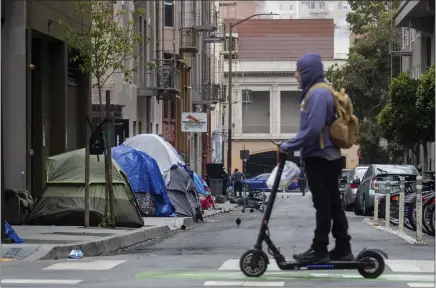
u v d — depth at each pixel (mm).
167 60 53031
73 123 34812
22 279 12188
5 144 27078
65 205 24281
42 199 24531
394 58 67250
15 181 26969
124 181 24688
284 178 10625
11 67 26875
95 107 39750
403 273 12609
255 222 32875
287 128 113375
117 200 24312
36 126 30641
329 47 117000
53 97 32000
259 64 112438
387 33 69625
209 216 39344
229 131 65812
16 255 15742
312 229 26859
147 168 30781
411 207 24812
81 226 23875
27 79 27047
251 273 11133
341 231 11031
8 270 13438
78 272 13031
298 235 23547
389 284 11203
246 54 116312
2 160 16953
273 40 116625
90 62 23750
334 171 10695
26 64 27094
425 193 24000
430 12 51469
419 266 13602
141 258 15664
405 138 44312
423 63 57938
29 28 27469
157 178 30906
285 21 118188
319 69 10633
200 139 80188
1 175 16875
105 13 24406
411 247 18750
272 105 112625
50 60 32000
